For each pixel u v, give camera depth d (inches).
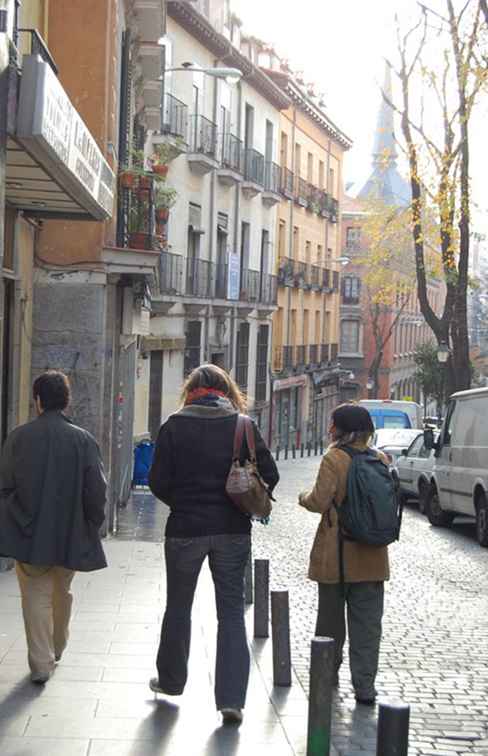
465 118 921.5
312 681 215.9
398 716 173.3
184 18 1268.5
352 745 241.0
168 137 1210.6
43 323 575.5
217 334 1502.2
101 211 479.8
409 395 3449.8
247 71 1528.1
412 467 852.6
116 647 315.6
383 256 1437.0
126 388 837.2
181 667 259.9
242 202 1612.9
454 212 1029.2
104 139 577.6
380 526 268.5
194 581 254.4
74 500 267.3
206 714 253.9
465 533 720.3
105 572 458.3
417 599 440.1
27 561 263.3
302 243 2063.2
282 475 1187.3
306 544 604.4
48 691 267.9
